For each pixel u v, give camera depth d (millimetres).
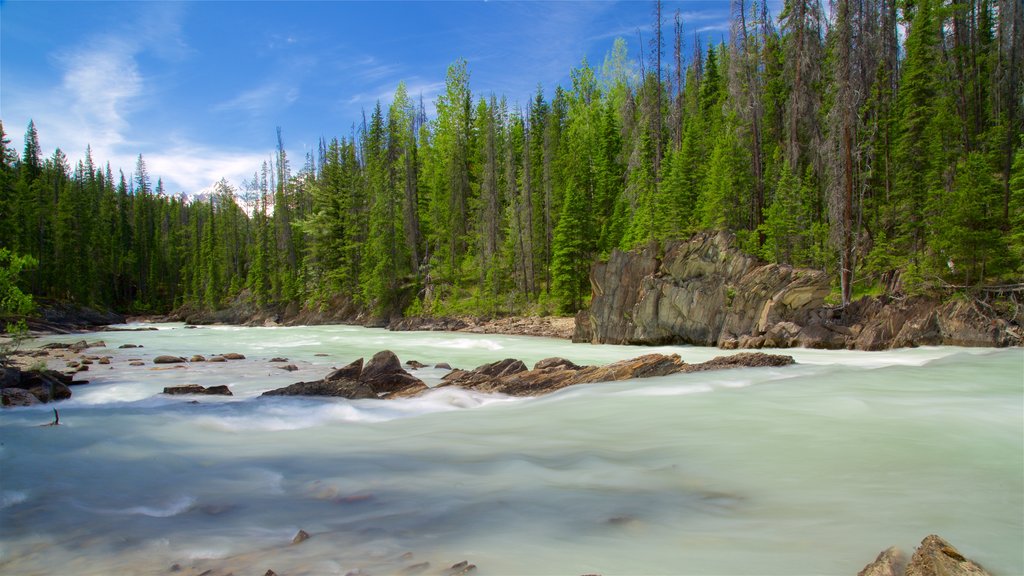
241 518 5867
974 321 25797
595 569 4398
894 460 7508
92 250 82125
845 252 30641
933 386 13273
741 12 39500
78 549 5070
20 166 79562
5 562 4805
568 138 70625
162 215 109250
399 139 79500
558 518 5672
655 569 4391
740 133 40344
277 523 5703
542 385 15062
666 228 40188
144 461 8211
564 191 61062
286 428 10766
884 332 27328
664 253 36938
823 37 37000
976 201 27469
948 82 37250
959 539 4961
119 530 5551
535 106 81312
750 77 39812
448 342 38500
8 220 57812
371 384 15945
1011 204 30656
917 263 29969
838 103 30672
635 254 37750
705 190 43219
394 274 65188
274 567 4477
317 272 73375
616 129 63969
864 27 34094
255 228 97250
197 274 89062
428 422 11242
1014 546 4797
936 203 30516
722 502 6117
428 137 87125
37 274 65562
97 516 5984
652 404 11969
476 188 71625
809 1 34344
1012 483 6535
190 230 103938
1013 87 36719
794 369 16062
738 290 31812
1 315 16594
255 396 14703
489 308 55719
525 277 58000
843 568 4391
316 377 20047
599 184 59781
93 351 30969
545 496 6395
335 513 5969
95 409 12453
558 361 17531
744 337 30734
